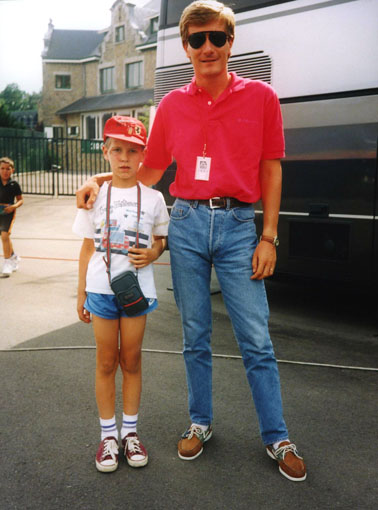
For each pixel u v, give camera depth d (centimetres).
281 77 438
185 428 273
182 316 246
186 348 247
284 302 530
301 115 430
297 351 389
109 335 235
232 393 315
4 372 341
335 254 422
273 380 234
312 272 436
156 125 248
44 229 1038
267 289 586
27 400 301
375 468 238
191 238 235
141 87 3262
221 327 448
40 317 466
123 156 230
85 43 3634
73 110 3481
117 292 225
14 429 269
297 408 296
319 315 486
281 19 436
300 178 434
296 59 429
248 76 458
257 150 229
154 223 243
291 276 448
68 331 426
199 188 231
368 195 402
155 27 3203
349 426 276
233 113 225
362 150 402
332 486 225
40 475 230
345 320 471
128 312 227
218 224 230
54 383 325
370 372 350
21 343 397
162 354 378
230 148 227
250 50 455
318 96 421
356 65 401
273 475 232
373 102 394
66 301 521
